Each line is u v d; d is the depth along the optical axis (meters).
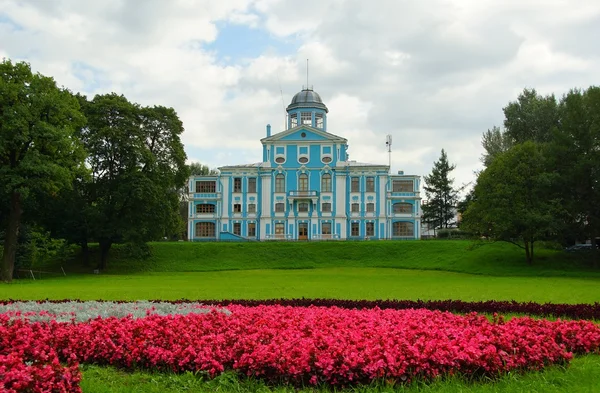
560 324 13.43
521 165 53.69
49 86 42.19
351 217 82.00
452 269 56.12
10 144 40.31
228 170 83.50
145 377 10.57
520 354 10.84
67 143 41.41
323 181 82.62
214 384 9.91
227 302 21.66
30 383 8.27
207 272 56.28
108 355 11.55
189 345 11.13
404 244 66.31
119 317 15.84
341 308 19.27
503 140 77.62
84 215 54.00
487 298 24.91
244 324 13.77
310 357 9.91
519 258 57.44
